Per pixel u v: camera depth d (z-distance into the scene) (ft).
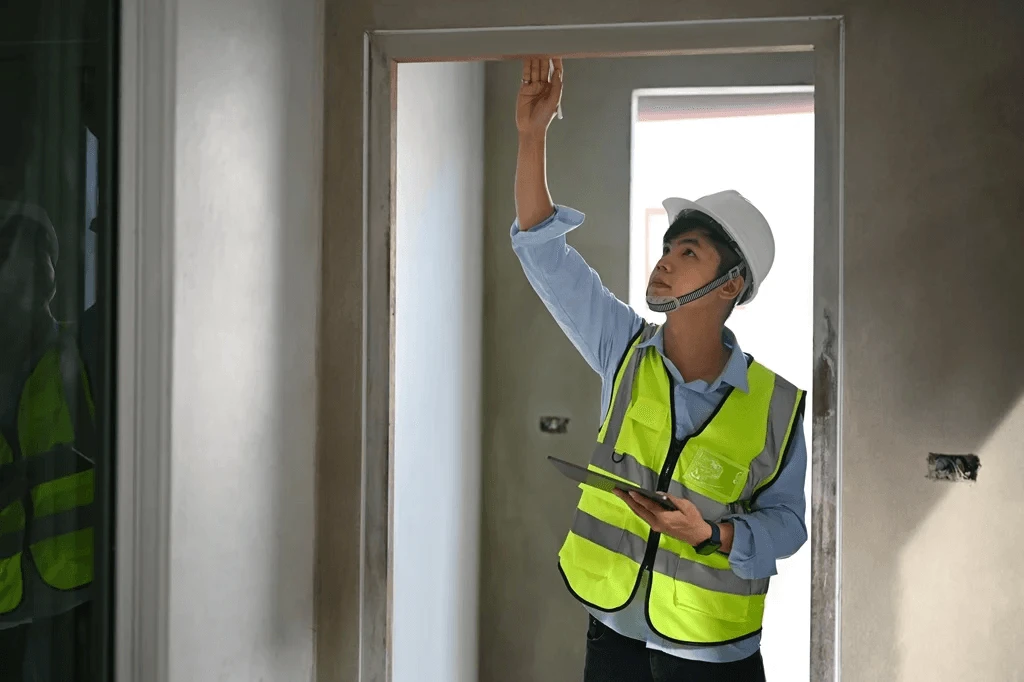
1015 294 5.13
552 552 11.06
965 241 5.17
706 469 7.02
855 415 5.26
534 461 11.09
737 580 6.98
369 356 5.76
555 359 11.05
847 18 5.25
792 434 7.08
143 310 4.13
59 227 3.79
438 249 8.68
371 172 5.74
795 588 10.98
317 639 5.79
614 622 7.26
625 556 7.14
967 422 5.16
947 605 5.18
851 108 5.25
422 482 8.21
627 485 6.02
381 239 5.74
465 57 5.65
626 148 10.86
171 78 4.10
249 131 4.83
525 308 11.11
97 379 4.03
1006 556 5.13
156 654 4.14
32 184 3.64
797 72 10.67
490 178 11.12
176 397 4.17
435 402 8.66
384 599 5.75
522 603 11.12
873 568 5.24
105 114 4.01
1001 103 5.14
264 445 5.08
